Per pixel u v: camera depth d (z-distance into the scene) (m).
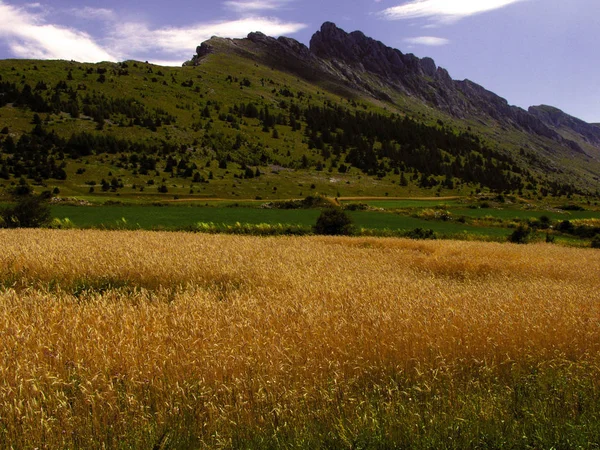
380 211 90.62
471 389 5.96
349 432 4.77
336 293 11.02
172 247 20.36
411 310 9.22
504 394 5.81
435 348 7.00
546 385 6.12
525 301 10.84
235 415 5.08
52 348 6.46
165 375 5.85
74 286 12.80
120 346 6.52
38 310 8.50
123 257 15.95
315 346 6.98
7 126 172.88
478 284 15.33
